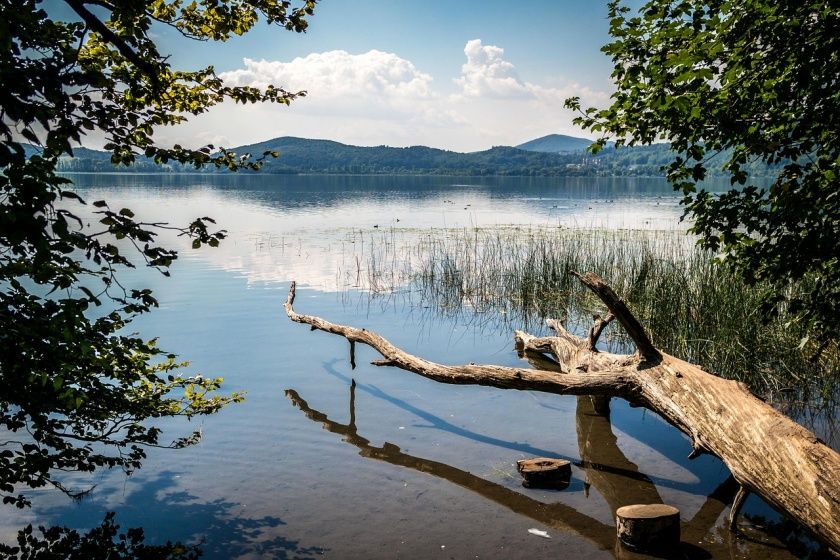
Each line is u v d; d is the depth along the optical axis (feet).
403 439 19.43
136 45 10.64
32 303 9.60
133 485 16.16
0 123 7.36
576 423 21.04
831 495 11.77
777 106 14.60
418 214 95.14
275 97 14.85
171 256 9.91
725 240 15.39
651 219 84.02
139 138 11.90
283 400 22.50
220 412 21.26
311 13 14.07
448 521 14.57
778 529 14.35
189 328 31.09
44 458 12.07
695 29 13.84
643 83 15.10
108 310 32.83
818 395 21.79
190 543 13.41
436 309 35.94
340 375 25.57
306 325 32.22
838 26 12.94
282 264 49.26
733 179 15.12
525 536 13.94
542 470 16.47
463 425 20.74
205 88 14.25
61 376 10.16
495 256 49.49
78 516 14.57
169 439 19.10
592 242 54.90
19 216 7.51
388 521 14.53
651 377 18.10
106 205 9.32
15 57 8.43
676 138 15.46
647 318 29.50
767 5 13.23
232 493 15.81
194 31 13.96
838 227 13.75
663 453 18.71
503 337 30.99
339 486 16.28
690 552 13.37
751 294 26.55
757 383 22.93
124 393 14.01
